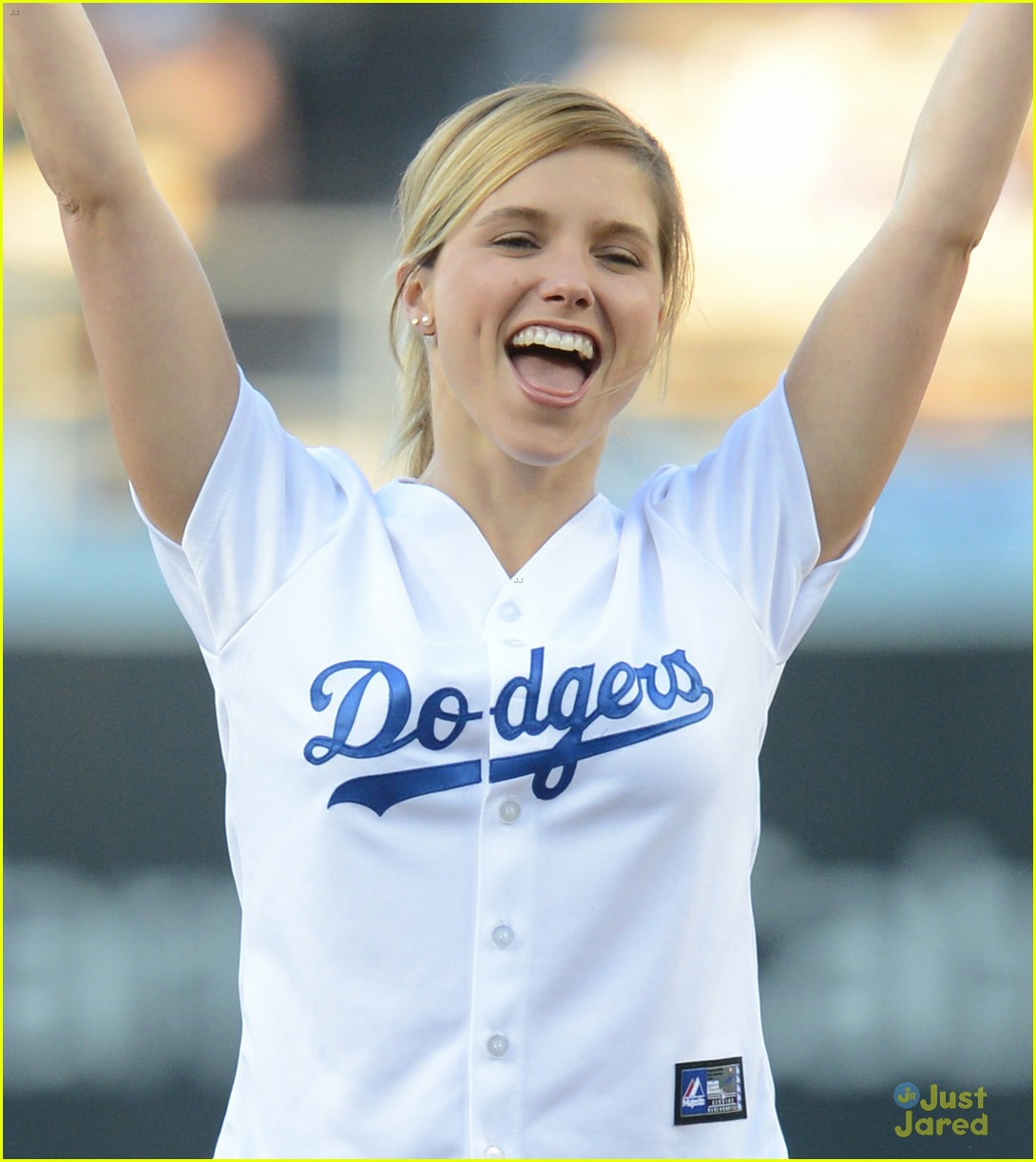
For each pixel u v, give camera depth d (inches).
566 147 322.0
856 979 776.3
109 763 774.5
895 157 1274.6
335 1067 300.7
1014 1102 768.9
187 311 325.4
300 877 305.4
